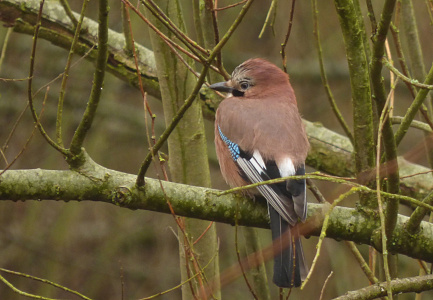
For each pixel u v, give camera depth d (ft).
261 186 24.88
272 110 28.66
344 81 60.70
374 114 25.17
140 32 57.77
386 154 21.83
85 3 21.40
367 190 19.06
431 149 27.40
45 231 58.75
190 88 28.60
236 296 56.90
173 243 60.39
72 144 22.79
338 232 24.13
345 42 23.34
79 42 34.27
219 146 29.14
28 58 59.98
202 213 24.02
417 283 22.40
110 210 60.23
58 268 58.54
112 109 59.47
